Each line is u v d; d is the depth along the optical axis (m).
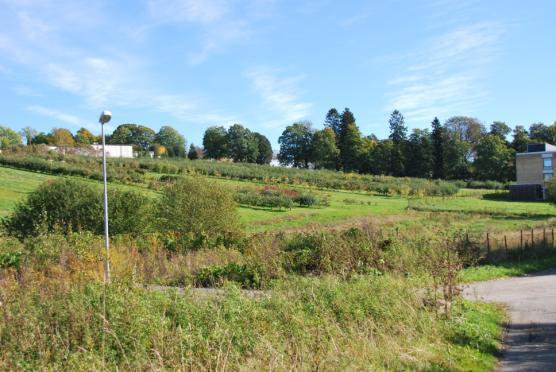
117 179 53.28
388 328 7.77
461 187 90.25
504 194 74.75
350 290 9.12
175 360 5.54
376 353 6.57
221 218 23.47
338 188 71.75
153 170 68.00
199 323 6.62
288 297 8.67
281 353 5.97
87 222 21.17
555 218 43.94
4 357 5.42
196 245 19.08
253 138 122.94
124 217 21.72
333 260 14.72
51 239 14.68
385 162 110.44
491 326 9.46
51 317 6.27
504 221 40.50
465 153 110.38
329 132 114.94
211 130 121.75
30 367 5.16
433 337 7.86
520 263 21.08
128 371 5.37
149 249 17.75
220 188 24.53
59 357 5.48
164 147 124.44
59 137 104.19
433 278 10.35
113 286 7.26
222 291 8.77
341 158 115.69
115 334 5.81
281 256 15.23
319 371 5.72
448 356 7.09
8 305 6.53
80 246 13.84
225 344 6.14
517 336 9.08
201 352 5.79
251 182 69.12
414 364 6.52
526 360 7.38
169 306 7.16
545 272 19.45
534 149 78.44
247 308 7.25
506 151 99.00
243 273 14.09
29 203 21.44
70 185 22.12
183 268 14.98
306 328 6.93
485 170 98.50
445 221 37.44
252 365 5.74
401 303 8.74
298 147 120.06
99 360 5.38
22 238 20.17
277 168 87.56
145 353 5.64
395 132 120.50
